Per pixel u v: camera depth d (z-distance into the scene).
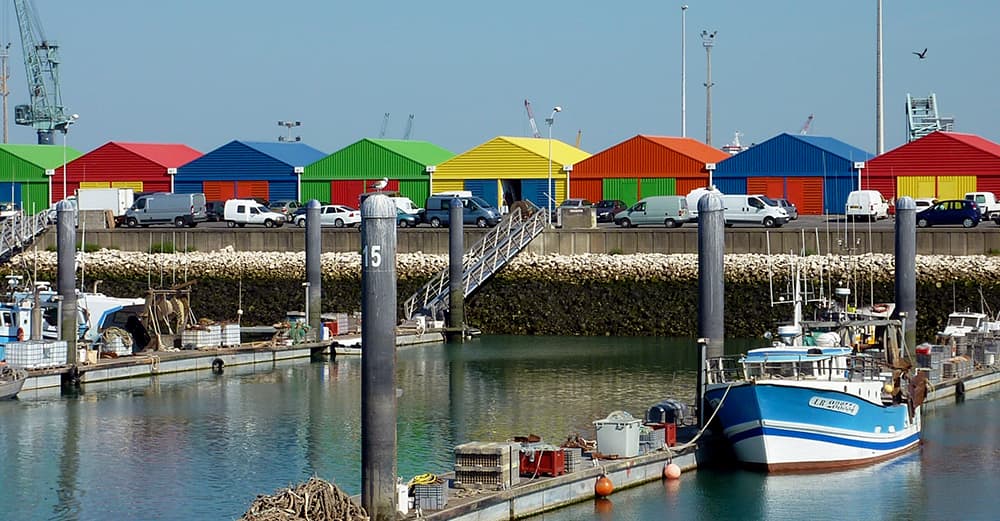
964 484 43.28
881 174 95.81
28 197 111.31
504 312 81.06
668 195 97.19
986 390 58.72
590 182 102.19
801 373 44.03
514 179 103.19
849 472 44.38
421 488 36.06
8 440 49.72
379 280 34.09
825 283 75.44
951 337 60.28
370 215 34.00
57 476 44.75
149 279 84.50
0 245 90.25
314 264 70.75
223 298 86.56
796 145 97.44
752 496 41.56
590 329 79.56
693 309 77.88
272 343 68.88
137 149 111.88
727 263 76.94
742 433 43.72
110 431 51.19
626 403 56.16
